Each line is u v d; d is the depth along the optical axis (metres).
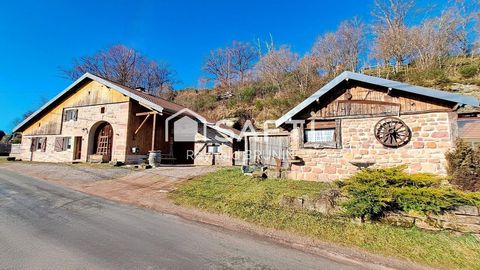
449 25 20.23
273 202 6.35
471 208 4.55
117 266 3.32
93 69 30.41
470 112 9.84
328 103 9.21
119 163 13.59
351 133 8.73
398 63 21.45
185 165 14.71
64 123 16.80
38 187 8.35
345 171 8.59
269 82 24.83
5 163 15.51
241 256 3.87
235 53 35.25
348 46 23.58
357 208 5.08
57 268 3.20
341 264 3.78
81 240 4.16
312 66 23.00
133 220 5.38
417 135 7.94
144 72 34.69
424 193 4.82
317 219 5.37
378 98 8.58
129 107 14.71
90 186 8.80
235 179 8.98
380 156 8.27
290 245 4.43
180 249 4.00
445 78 16.23
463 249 4.15
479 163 6.35
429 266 3.80
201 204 6.64
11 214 5.41
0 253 3.57
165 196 7.50
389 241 4.48
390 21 22.30
